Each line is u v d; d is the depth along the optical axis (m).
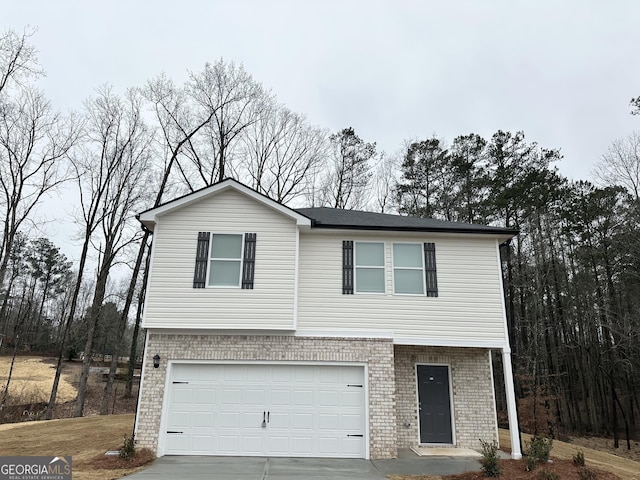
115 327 37.94
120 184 25.50
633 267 24.72
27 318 46.56
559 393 27.44
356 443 11.45
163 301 11.76
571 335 28.44
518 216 28.27
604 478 9.55
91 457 10.84
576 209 27.48
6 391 25.47
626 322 24.14
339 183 32.94
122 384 35.12
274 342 11.92
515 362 27.19
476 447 12.59
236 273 12.13
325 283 12.85
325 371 11.95
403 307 12.68
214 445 11.30
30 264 49.56
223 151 28.12
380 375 11.88
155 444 11.02
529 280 27.28
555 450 13.91
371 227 13.08
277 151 30.62
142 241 26.48
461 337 12.46
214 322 11.66
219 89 28.36
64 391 29.62
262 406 11.61
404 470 10.00
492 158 29.92
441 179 31.84
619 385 27.94
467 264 13.22
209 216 12.59
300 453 11.35
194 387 11.65
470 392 13.15
